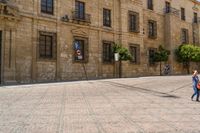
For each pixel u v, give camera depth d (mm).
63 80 25422
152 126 7496
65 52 26250
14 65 22172
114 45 30844
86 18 28562
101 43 30094
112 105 11047
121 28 32500
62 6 26344
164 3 41375
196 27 47562
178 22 42844
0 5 20938
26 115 8891
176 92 15992
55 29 25531
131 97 13609
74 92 15523
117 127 7332
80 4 28328
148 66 36625
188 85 20109
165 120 8312
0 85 19531
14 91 15758
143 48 35906
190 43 46062
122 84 20953
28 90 16375
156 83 21906
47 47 24953
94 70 28984
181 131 6992
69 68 26469
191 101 12523
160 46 38469
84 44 28344
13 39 22219
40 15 24297
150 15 38344
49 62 24766
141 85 20203
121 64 31797
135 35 34531
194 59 41125
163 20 41125
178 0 44250
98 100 12422
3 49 21562
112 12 31906
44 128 7168
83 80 25531
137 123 7852
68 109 10039
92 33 29203
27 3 23438
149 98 13312
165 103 11789
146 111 9805
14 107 10391
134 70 33812
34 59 23609
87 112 9469
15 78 22219
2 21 21438
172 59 40531
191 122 8070
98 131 6891
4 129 7059
